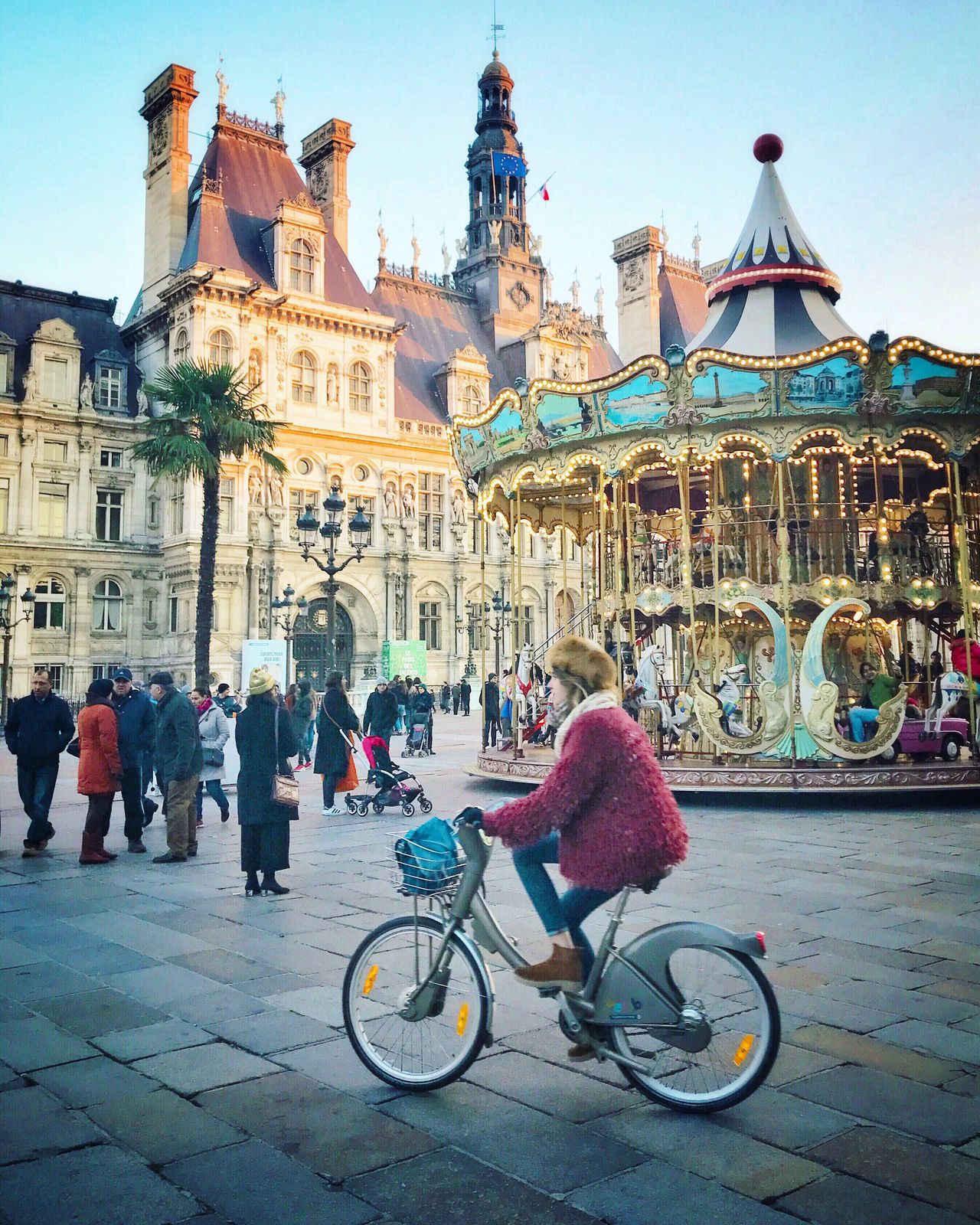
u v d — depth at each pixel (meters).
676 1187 4.05
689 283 71.75
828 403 16.98
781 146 21.59
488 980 4.96
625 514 20.05
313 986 6.76
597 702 4.90
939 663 22.88
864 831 13.70
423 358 63.22
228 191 54.88
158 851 12.54
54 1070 5.32
